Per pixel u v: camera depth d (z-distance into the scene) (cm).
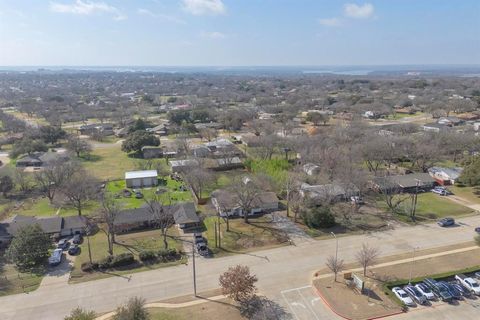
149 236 6138
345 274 4672
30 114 19575
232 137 13762
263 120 14762
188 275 4912
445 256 5278
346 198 7438
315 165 8962
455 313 4066
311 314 4062
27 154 11306
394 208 7012
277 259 5294
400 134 11212
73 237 6050
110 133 15188
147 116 18925
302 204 6806
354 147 9375
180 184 8819
